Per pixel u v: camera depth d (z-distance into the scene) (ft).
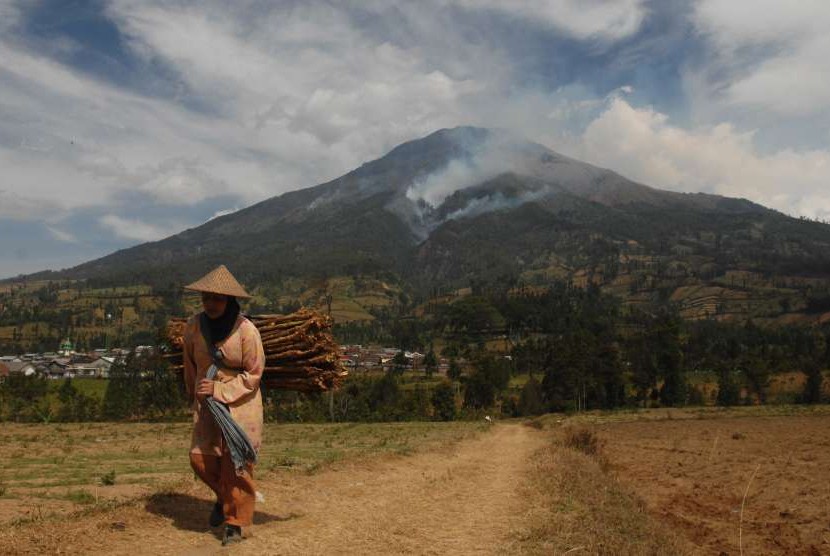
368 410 250.78
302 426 163.12
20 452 69.62
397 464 54.08
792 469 72.59
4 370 433.89
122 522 23.16
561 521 30.37
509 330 552.41
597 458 76.13
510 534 26.99
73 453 68.28
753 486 61.11
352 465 48.93
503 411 291.99
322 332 27.94
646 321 547.49
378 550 22.66
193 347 23.29
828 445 101.09
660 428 153.89
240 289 22.98
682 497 55.47
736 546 38.81
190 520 24.94
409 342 537.65
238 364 23.08
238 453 22.04
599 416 221.25
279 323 27.50
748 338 469.57
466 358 441.68
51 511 27.78
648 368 297.74
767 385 286.05
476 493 39.11
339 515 28.50
